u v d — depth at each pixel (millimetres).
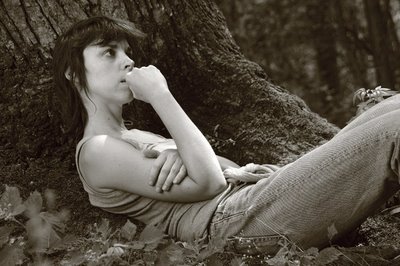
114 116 4355
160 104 4109
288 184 3941
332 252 3852
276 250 4027
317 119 5070
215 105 5043
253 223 4031
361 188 3852
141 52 4711
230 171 4199
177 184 4074
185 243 3971
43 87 4727
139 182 4117
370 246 4102
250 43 10609
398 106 3932
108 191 4227
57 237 4035
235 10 10617
